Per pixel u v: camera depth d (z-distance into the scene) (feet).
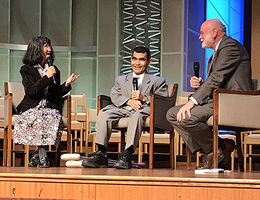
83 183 10.94
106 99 15.79
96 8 34.45
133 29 32.58
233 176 11.15
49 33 34.60
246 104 13.17
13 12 34.09
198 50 32.63
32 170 12.44
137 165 15.74
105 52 32.71
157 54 32.01
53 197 11.03
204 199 10.52
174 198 10.62
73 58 34.68
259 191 10.30
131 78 16.05
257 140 18.94
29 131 14.53
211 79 13.67
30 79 14.94
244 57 14.01
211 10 32.81
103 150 14.40
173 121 14.16
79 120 24.47
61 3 34.60
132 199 10.75
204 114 13.60
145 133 20.79
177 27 31.24
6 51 33.42
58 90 15.43
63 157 14.78
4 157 16.16
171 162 15.98
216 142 13.05
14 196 11.18
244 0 33.40
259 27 30.58
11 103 15.10
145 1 32.37
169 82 31.30
